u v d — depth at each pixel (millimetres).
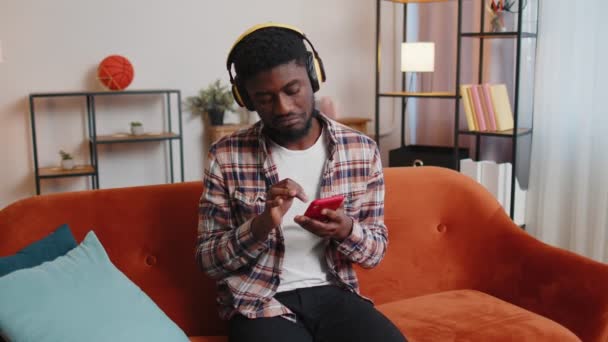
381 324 1351
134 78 3676
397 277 1826
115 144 3691
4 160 3453
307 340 1335
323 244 1451
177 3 3709
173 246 1651
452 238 1892
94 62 3562
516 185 3023
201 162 3914
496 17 3006
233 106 3873
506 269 1807
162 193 1687
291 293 1413
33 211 1586
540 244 1770
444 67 3742
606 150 2656
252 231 1284
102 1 3537
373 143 1510
